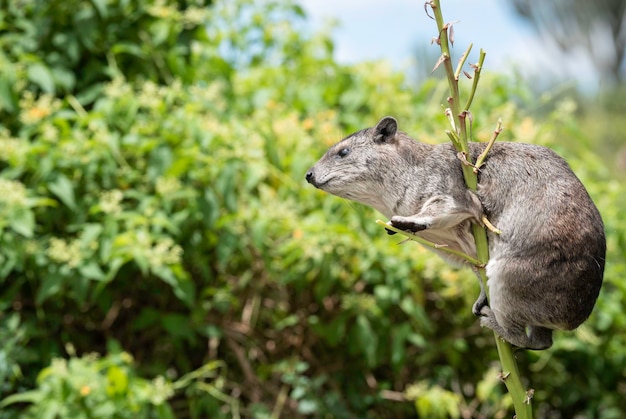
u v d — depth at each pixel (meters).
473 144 6.11
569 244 5.60
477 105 10.47
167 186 8.67
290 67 11.70
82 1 9.77
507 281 5.66
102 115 9.02
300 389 9.18
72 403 7.82
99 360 8.86
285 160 9.70
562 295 5.58
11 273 9.07
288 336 9.73
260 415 9.12
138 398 7.94
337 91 10.87
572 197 5.73
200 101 9.48
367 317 9.16
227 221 8.88
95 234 8.39
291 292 9.72
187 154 8.73
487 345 10.04
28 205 8.32
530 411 5.48
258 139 9.12
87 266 8.29
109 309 8.81
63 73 9.52
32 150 8.64
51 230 8.97
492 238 5.80
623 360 10.09
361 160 6.49
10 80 9.01
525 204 5.72
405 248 9.19
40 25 9.70
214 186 9.02
